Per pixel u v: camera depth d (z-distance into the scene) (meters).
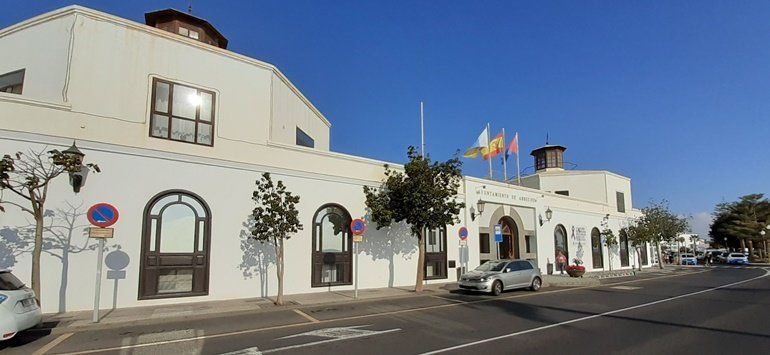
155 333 9.89
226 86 16.23
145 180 14.06
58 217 12.54
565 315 12.35
